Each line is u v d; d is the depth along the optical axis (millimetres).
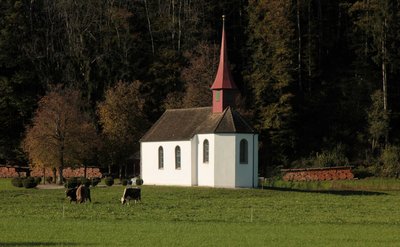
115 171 171750
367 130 179250
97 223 79250
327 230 75250
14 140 182000
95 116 178375
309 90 191375
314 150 180500
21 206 97938
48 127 142125
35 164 148375
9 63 190625
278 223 80688
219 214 89000
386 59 172750
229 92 133500
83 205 99062
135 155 159000
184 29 197875
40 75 191875
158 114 183375
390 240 69438
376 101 170500
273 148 176875
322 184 144750
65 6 199125
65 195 110938
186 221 81875
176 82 187750
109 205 99250
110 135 161375
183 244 66438
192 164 133125
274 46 179250
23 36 195625
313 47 194500
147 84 187625
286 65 177125
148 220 82500
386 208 98688
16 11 195500
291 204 103188
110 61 189875
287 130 177500
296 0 194000
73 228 75500
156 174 139875
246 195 116438
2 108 184500
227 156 129125
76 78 191375
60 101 145375
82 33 195125
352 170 157750
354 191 129750
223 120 130625
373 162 165750
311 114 188875
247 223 80438
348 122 185625
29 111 184625
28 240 68375
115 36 192875
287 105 175875
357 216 88438
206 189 123938
